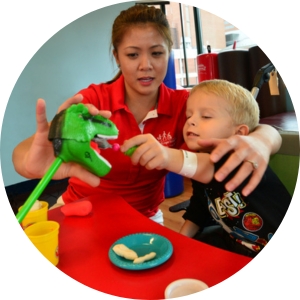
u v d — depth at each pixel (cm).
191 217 98
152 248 60
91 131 57
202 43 267
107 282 51
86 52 263
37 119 59
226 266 53
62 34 247
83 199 83
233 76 162
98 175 60
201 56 185
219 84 88
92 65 268
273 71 101
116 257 55
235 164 65
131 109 103
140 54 90
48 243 53
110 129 61
